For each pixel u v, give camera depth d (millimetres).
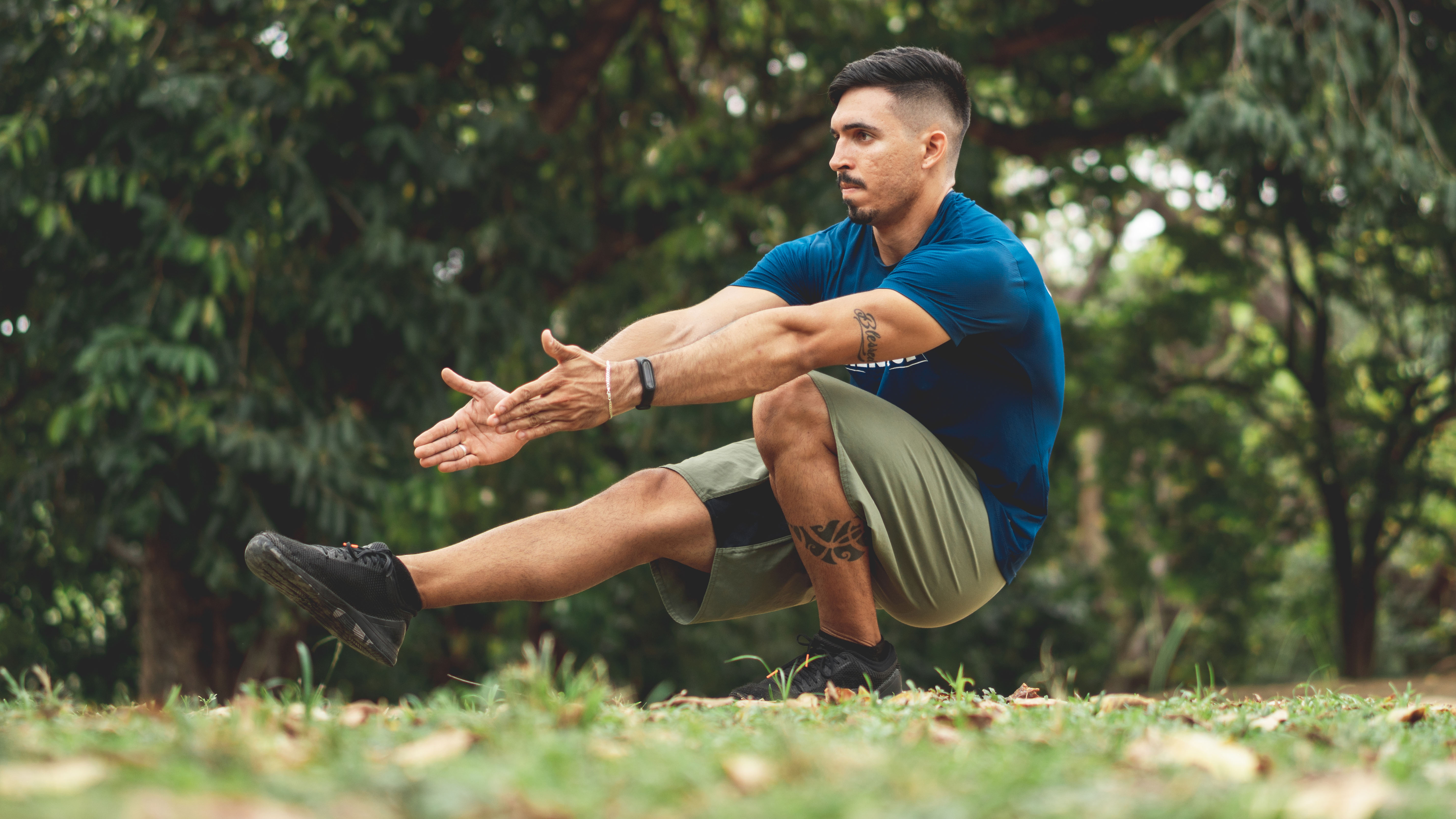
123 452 5312
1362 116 6258
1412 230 8289
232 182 5707
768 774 1202
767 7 7633
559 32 6812
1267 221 9375
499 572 2342
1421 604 13891
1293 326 10250
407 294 5918
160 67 5547
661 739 1487
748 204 7273
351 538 5934
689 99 7336
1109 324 11281
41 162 5586
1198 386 11039
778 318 2303
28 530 6945
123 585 8508
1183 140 6355
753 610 2549
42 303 6219
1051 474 11312
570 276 6750
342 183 6004
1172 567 11938
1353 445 10594
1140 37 8250
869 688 2340
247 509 5656
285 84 5660
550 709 1649
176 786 1072
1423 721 1953
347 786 1115
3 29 5648
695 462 2521
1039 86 8477
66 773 1093
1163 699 2305
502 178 6539
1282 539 12914
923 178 2564
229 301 5773
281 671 6785
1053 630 13195
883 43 7262
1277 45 6305
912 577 2453
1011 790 1151
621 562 2424
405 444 6176
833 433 2342
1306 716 2041
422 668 9312
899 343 2344
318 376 6027
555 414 2266
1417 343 11328
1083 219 9695
